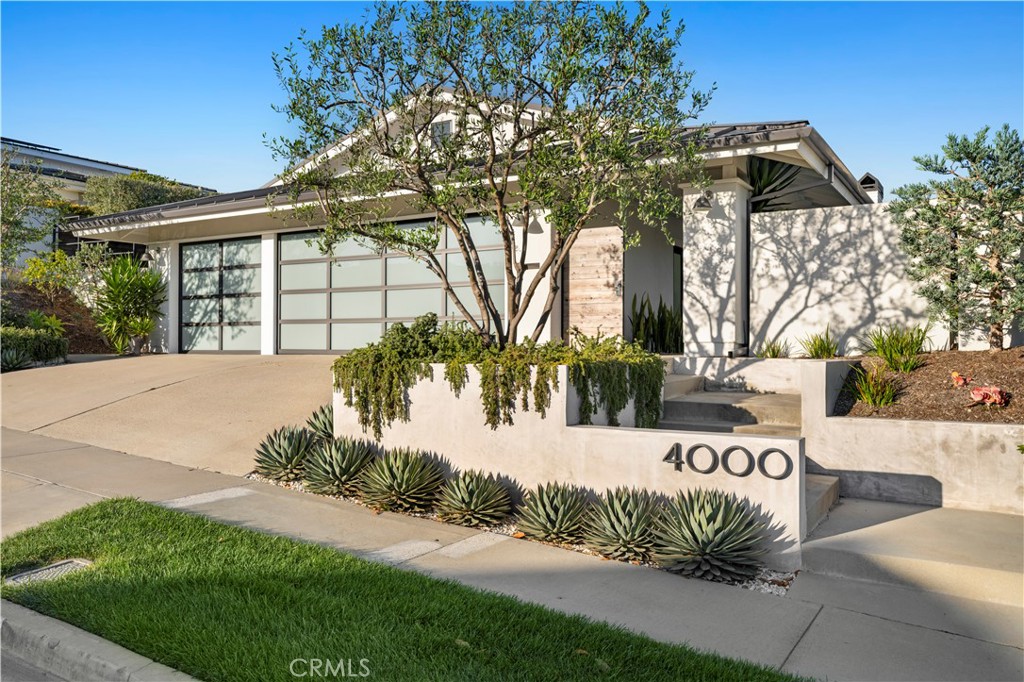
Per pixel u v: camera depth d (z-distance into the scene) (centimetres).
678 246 1534
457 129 785
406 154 755
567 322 1148
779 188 1091
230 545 504
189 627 370
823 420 659
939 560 457
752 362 902
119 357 1550
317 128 725
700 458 532
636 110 709
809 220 962
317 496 662
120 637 367
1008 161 695
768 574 488
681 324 1281
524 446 623
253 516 590
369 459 704
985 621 411
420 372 687
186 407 945
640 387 725
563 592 449
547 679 328
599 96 712
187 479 702
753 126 955
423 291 1254
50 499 623
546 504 558
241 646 350
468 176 752
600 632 380
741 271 983
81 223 1585
